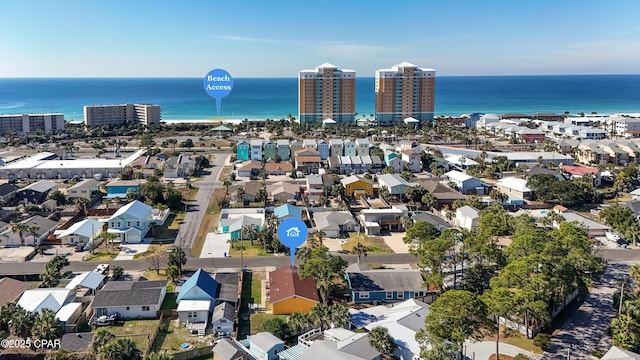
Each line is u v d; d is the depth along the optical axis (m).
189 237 101.12
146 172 152.50
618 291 71.88
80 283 73.56
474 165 162.50
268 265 86.88
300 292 70.88
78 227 98.31
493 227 91.81
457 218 110.50
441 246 74.62
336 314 62.53
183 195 133.25
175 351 59.84
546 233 82.19
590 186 127.88
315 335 62.38
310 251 80.69
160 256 90.25
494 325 63.97
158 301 69.06
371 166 164.38
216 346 57.97
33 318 60.34
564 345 61.53
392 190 128.88
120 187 129.50
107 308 67.06
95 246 95.12
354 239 100.81
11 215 111.25
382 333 58.25
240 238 99.06
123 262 87.56
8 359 56.06
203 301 68.62
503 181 138.25
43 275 75.94
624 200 128.12
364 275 75.94
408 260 89.44
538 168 148.50
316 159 162.50
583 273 76.69
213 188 141.88
